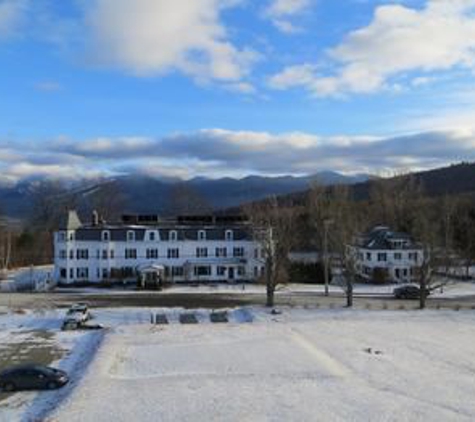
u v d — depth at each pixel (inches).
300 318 2780.5
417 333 2454.5
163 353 2128.4
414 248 4148.6
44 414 1546.5
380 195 5620.1
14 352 2206.0
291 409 1555.1
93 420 1478.8
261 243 3649.1
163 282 3887.8
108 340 2308.1
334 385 1760.6
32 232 5689.0
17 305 3152.1
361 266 4252.0
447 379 1823.3
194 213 6692.9
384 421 1472.7
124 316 2864.2
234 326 2596.0
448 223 4202.8
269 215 3956.7
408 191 5994.1
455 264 4505.4
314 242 4990.2
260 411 1540.4
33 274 4360.2
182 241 4050.2
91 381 1784.0
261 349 2177.7
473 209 5098.4
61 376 1780.3
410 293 3442.4
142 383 1780.3
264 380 1808.6
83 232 3946.9
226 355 2098.9
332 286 3932.1
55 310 2984.7
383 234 4254.4
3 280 4124.0
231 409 1555.1
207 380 1808.6
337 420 1477.6
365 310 2982.3
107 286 3873.0
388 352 2140.7
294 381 1798.7
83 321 2674.7
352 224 3806.6
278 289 3698.3
